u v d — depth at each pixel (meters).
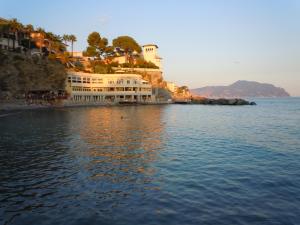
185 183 17.69
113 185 17.23
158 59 188.12
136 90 143.62
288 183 17.78
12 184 17.41
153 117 68.75
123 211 13.41
